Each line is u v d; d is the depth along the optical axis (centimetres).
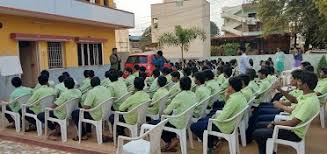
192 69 880
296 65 1489
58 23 1316
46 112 587
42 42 1240
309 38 2091
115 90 623
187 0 2970
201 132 468
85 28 1491
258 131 412
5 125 686
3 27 1077
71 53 1398
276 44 2945
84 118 564
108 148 532
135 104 523
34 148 562
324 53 1894
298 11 1944
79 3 1312
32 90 667
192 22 2977
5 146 575
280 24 2053
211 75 652
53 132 616
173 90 614
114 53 1241
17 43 1130
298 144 389
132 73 885
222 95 654
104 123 654
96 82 571
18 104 641
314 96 386
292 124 386
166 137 505
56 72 1278
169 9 3042
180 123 467
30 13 1088
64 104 567
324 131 604
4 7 973
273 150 404
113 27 1673
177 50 2927
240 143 542
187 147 532
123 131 555
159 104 575
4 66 957
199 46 2881
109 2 1692
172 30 3045
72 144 557
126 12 1672
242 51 1074
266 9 2091
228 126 434
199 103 522
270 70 816
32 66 1227
